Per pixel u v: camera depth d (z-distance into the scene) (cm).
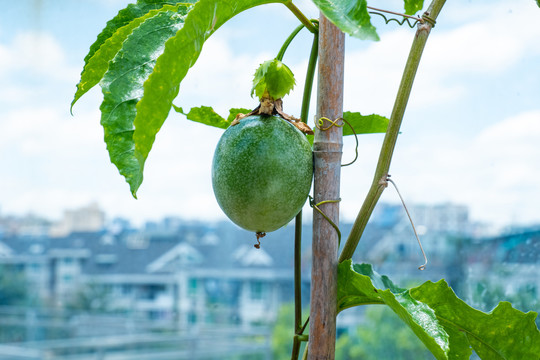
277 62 55
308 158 55
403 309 51
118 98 53
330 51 55
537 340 57
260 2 53
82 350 227
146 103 48
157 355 220
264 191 53
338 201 56
